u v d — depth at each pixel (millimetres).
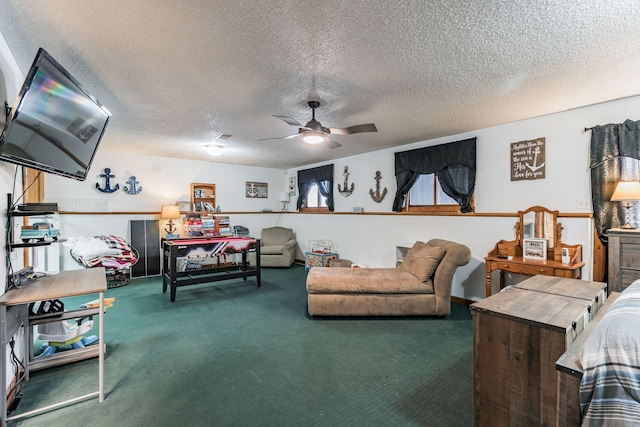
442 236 4348
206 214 6223
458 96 2857
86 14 1670
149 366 2379
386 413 1833
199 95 2840
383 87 2650
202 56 2141
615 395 1022
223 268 4910
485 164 3902
